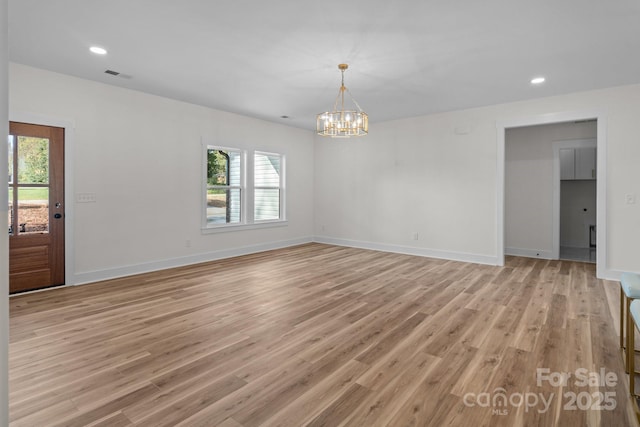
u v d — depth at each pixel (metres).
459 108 5.45
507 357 2.32
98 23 2.80
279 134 6.71
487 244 5.37
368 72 3.85
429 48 3.21
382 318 3.03
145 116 4.71
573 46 3.18
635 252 4.27
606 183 4.40
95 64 3.68
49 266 3.93
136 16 2.68
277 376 2.08
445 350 2.42
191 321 2.95
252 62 3.58
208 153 5.90
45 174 3.88
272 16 2.67
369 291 3.86
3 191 0.79
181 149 5.14
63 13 2.64
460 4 2.48
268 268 5.01
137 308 3.27
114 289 3.90
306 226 7.42
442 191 5.79
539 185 5.98
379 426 1.64
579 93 4.57
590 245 7.11
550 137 5.87
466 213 5.55
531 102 4.93
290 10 2.58
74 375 2.08
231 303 3.43
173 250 5.09
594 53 3.33
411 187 6.14
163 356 2.33
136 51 3.33
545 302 3.47
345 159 7.02
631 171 4.26
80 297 3.61
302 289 3.93
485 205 5.37
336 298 3.60
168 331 2.74
